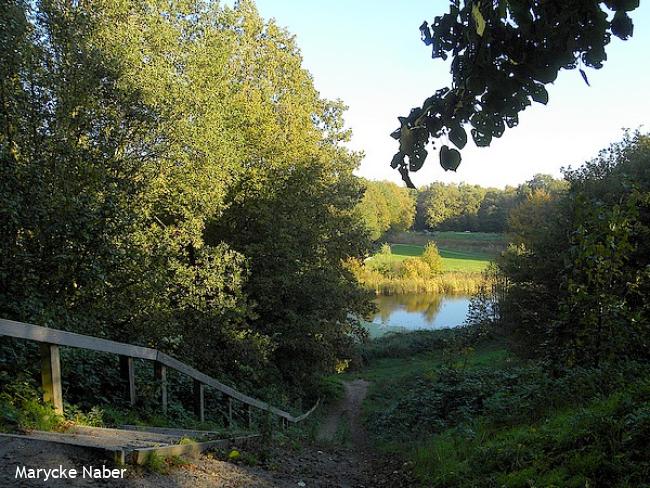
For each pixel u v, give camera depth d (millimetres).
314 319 19922
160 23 14141
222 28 16797
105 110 11305
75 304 8844
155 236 12508
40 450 3758
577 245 6914
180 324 12703
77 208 8062
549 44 2322
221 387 8633
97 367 7000
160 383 7059
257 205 20000
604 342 6785
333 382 28172
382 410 18828
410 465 7375
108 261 8828
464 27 2447
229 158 14531
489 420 8133
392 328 47000
